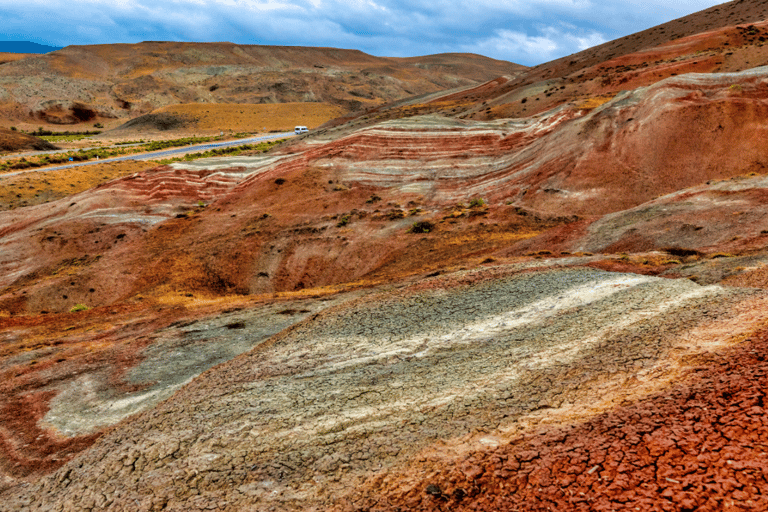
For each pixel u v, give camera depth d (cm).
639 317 1071
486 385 875
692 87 4391
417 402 862
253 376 1205
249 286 3775
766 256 1625
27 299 3738
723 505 441
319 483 670
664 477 497
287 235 4181
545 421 686
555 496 518
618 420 626
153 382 1384
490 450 638
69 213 5341
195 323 1920
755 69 4378
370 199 4772
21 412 1324
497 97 9238
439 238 3609
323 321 1605
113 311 2425
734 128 3812
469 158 5241
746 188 2778
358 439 765
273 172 5656
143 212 5325
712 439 532
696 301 1093
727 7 10725
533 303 1392
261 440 834
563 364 894
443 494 572
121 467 865
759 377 622
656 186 3734
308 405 942
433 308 1520
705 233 2347
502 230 3562
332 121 13525
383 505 584
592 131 4484
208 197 5647
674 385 680
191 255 4150
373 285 2200
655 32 11100
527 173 4547
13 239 4991
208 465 792
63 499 830
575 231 2994
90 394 1371
